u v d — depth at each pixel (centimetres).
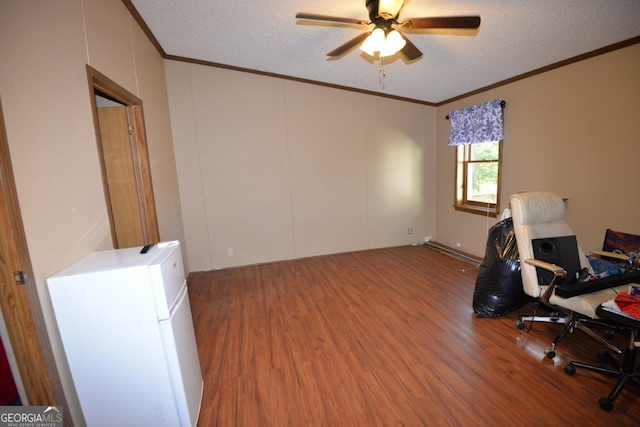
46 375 124
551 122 311
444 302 295
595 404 165
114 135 255
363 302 301
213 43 328
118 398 139
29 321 119
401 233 507
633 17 218
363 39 232
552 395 172
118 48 226
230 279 382
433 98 462
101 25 198
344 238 478
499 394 174
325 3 245
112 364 135
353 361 209
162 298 135
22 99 121
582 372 190
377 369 200
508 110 360
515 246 250
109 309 131
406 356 212
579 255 224
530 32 250
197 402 166
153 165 293
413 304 292
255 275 393
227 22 282
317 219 461
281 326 261
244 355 222
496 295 255
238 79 402
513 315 264
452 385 183
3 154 110
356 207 477
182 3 253
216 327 264
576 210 293
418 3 222
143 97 279
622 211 257
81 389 136
